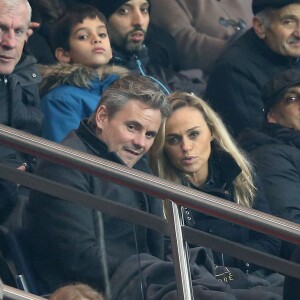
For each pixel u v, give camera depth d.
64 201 18.59
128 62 27.70
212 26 31.55
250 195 23.41
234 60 27.83
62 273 18.59
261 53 27.97
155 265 18.59
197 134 22.78
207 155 22.94
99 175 17.11
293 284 18.56
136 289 18.61
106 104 21.52
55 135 24.44
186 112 22.78
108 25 27.23
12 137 17.14
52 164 19.41
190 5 31.59
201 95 28.73
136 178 17.05
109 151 21.25
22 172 17.61
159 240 18.73
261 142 24.95
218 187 23.11
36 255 18.66
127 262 18.64
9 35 23.38
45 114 24.61
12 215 18.78
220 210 17.09
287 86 25.14
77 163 17.08
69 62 25.81
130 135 21.48
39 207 18.67
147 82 21.72
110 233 18.59
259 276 20.36
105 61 25.59
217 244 17.61
